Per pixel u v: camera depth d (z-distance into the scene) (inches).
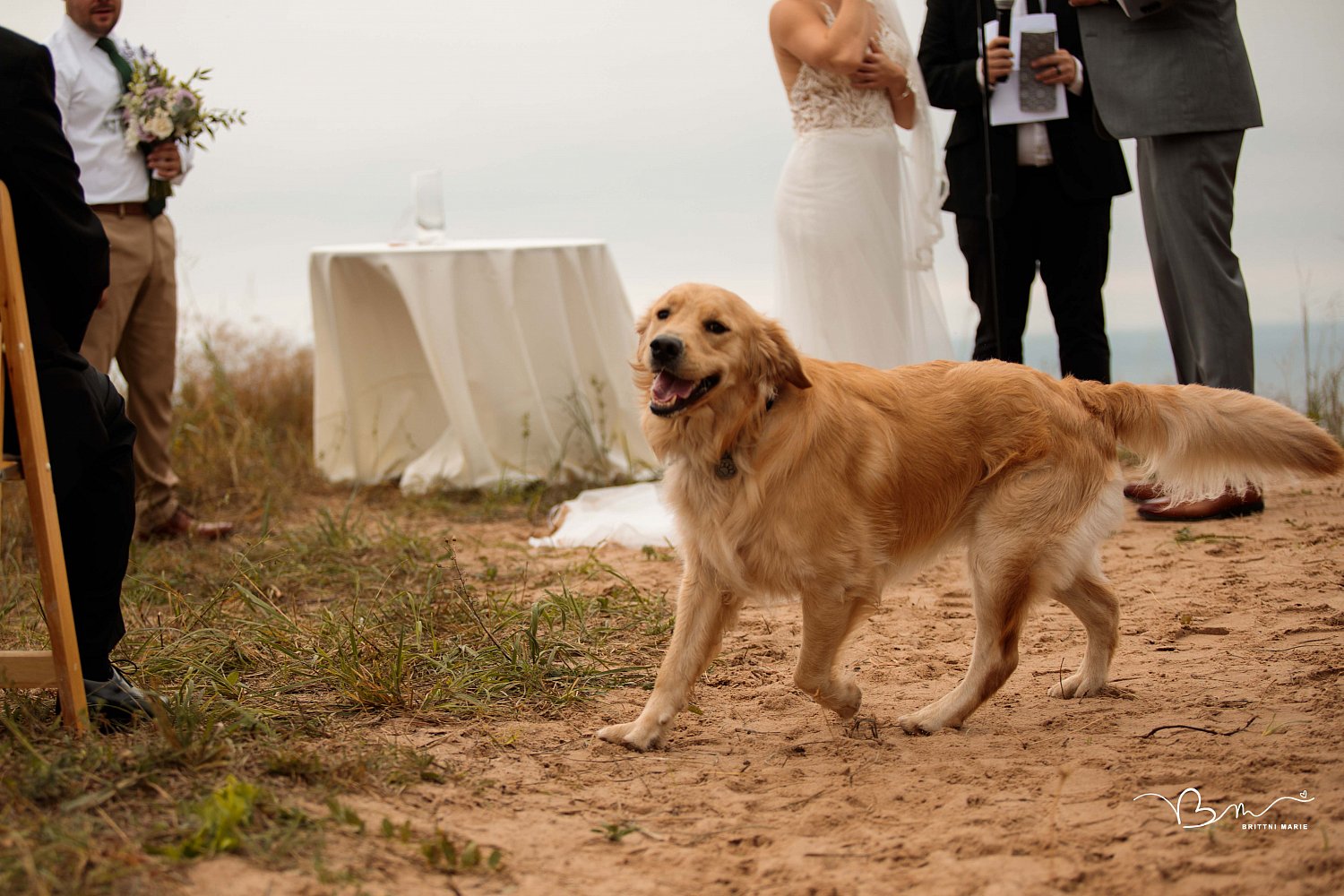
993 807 107.3
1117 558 211.2
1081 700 144.1
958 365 147.6
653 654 168.2
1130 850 96.1
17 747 111.6
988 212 229.9
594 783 117.5
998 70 229.0
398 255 290.4
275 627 169.5
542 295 296.4
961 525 143.7
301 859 91.8
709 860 97.7
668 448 135.6
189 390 348.5
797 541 130.3
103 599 126.2
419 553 230.8
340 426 312.0
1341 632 160.1
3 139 114.0
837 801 110.8
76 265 120.2
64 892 82.4
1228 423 144.9
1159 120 218.2
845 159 225.8
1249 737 123.6
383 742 124.6
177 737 112.5
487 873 93.7
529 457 295.4
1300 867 91.3
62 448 119.3
